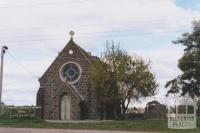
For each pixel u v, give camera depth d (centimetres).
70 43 8162
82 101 7900
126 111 8738
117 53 8038
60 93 7969
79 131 4622
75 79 8081
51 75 8100
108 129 5156
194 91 8788
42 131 4472
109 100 7912
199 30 8688
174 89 8906
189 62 8700
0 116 6303
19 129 4694
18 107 7219
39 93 8038
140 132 4794
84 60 8088
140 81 7988
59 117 7906
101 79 7906
